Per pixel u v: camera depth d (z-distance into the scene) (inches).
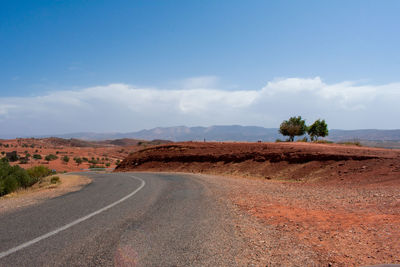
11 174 624.4
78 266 130.8
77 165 3371.1
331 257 147.1
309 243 171.9
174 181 649.6
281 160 941.8
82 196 404.2
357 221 222.1
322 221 228.5
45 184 690.2
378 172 553.3
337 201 330.0
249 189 478.9
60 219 237.8
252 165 1029.8
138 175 950.4
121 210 280.4
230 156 1211.9
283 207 298.8
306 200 347.3
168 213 264.1
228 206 304.7
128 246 162.1
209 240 175.3
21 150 4579.2
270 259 144.3
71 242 169.2
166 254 148.9
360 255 148.6
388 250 152.3
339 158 754.2
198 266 133.0
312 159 833.5
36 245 163.0
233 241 174.2
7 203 358.6
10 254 147.3
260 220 236.8
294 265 136.6
